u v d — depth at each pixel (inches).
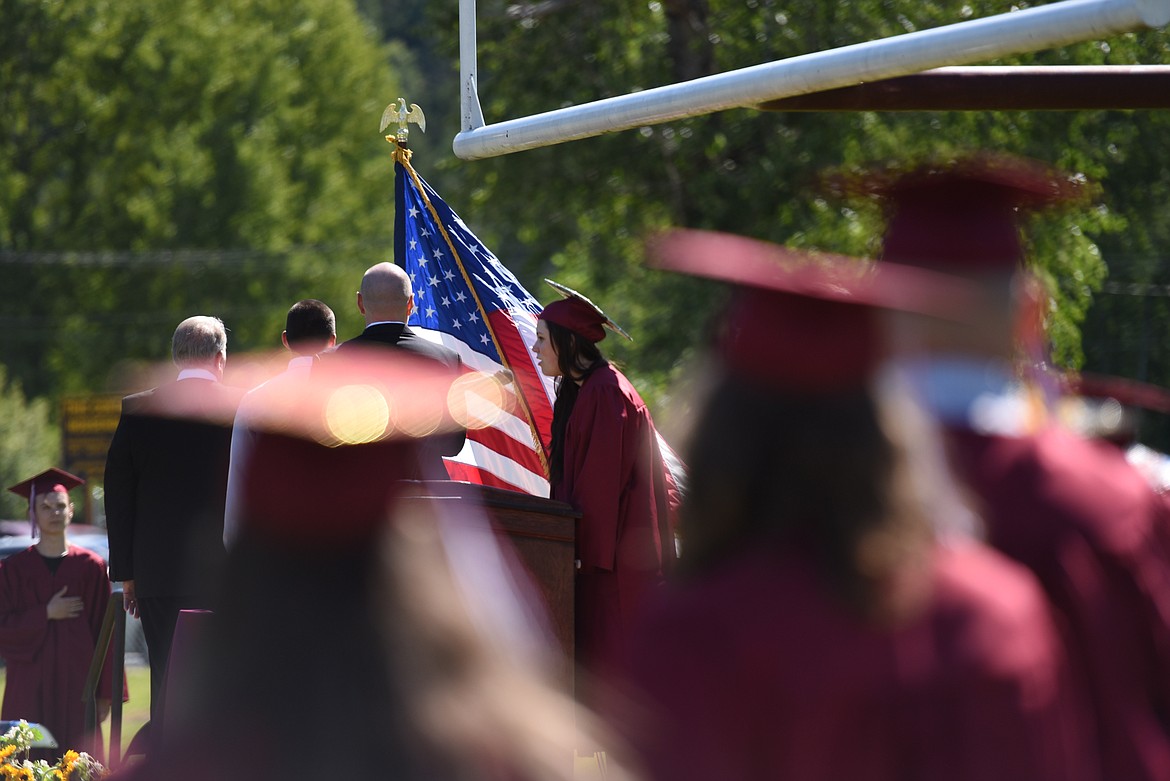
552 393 935.7
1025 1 2340.1
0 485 2805.1
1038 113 2401.6
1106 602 276.2
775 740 216.8
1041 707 218.5
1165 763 272.5
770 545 225.1
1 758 773.3
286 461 249.6
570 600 724.7
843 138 2353.6
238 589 252.2
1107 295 3858.3
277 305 5068.9
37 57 4815.5
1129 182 2871.6
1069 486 283.3
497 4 2704.2
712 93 570.3
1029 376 306.7
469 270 951.0
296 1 5654.5
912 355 232.2
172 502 788.0
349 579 250.5
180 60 4992.6
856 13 2377.0
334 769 239.6
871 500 220.2
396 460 254.5
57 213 4921.3
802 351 224.1
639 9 2610.7
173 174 4899.1
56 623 1149.7
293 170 5339.6
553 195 2726.4
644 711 222.8
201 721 247.9
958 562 228.8
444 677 247.4
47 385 4862.2
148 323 4921.3
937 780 212.7
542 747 242.7
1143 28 432.5
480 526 265.6
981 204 312.7
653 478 808.3
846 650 216.7
